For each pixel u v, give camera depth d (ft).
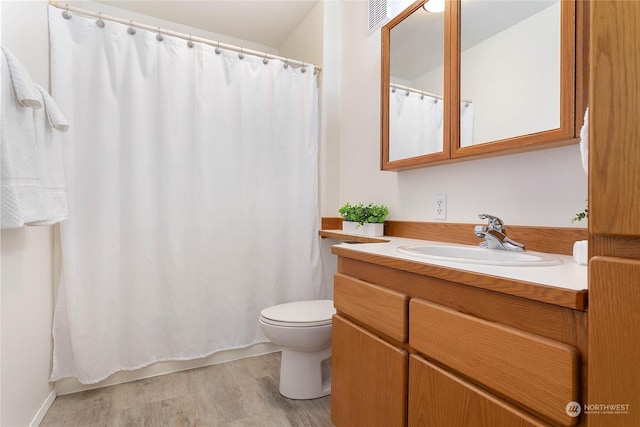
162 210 6.10
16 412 4.10
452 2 4.72
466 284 2.67
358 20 7.16
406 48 5.57
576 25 3.41
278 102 7.15
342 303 4.30
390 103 5.88
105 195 5.64
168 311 6.18
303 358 5.47
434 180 5.43
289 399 5.43
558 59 3.59
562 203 3.80
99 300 5.61
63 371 5.48
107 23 5.71
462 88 4.63
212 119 6.52
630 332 1.68
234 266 6.73
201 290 6.40
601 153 1.78
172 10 8.03
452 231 5.00
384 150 5.94
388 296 3.48
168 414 5.00
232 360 6.84
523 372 2.22
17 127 3.62
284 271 7.27
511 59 4.06
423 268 3.07
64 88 5.39
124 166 5.86
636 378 1.65
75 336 5.43
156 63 6.08
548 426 2.09
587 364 1.90
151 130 6.06
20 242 4.30
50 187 4.46
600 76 1.77
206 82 6.45
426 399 3.00
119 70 5.81
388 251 4.00
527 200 4.15
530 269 2.77
